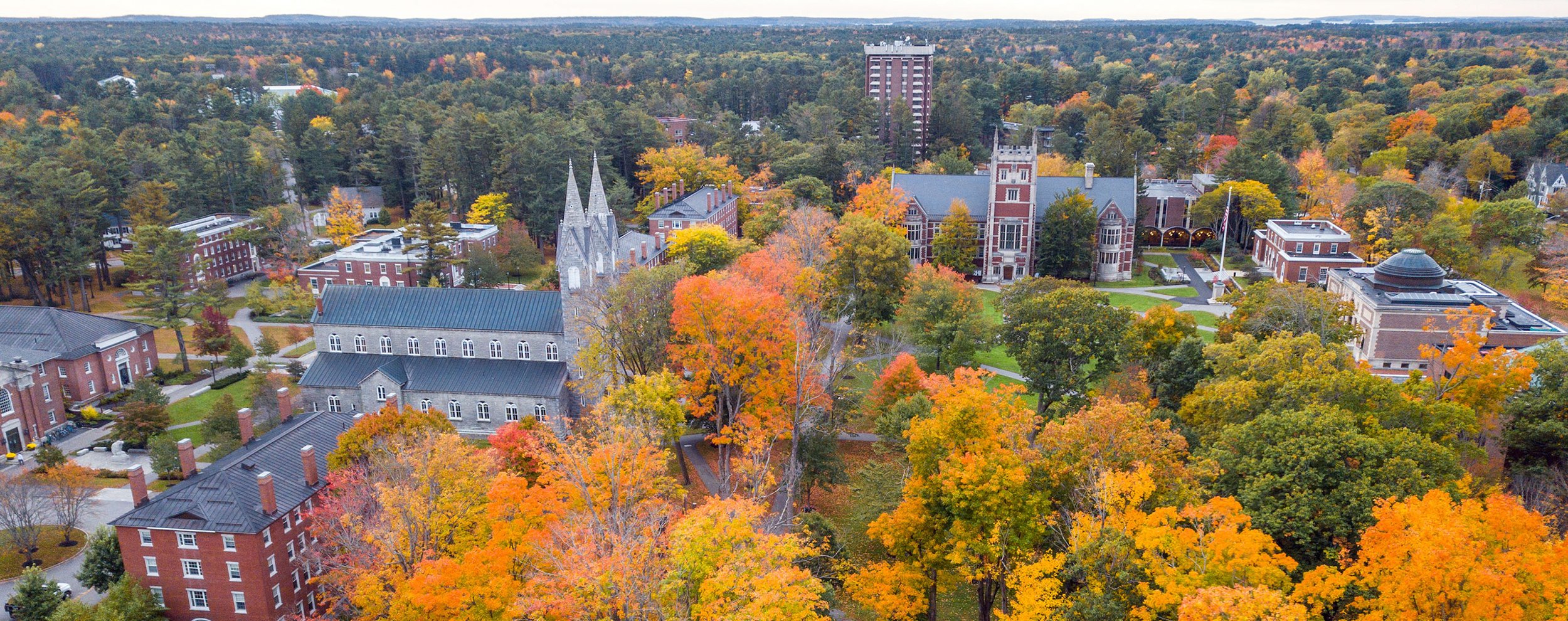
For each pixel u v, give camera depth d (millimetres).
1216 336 92375
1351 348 98000
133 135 191500
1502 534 39344
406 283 133250
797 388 68125
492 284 132625
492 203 157000
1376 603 38469
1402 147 195500
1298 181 182625
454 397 84625
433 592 45094
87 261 132250
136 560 60031
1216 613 34156
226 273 151750
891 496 58312
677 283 75938
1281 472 49500
